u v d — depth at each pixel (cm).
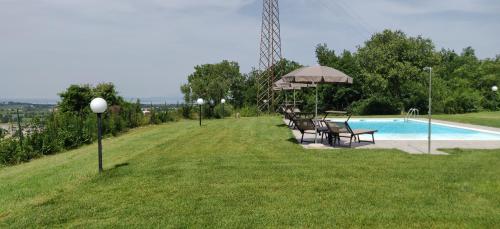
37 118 1389
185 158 938
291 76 1181
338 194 605
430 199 572
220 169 796
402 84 3681
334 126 1166
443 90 3938
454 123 2005
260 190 634
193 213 529
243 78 5281
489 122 1925
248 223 490
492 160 848
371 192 612
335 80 1150
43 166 993
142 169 808
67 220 515
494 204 545
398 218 498
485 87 4572
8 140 1210
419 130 1789
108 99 2277
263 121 2147
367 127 2000
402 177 704
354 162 848
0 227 495
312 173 746
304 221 495
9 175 911
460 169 757
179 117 2670
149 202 580
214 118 2764
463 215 503
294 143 1200
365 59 3634
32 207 568
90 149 1277
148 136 1505
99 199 600
